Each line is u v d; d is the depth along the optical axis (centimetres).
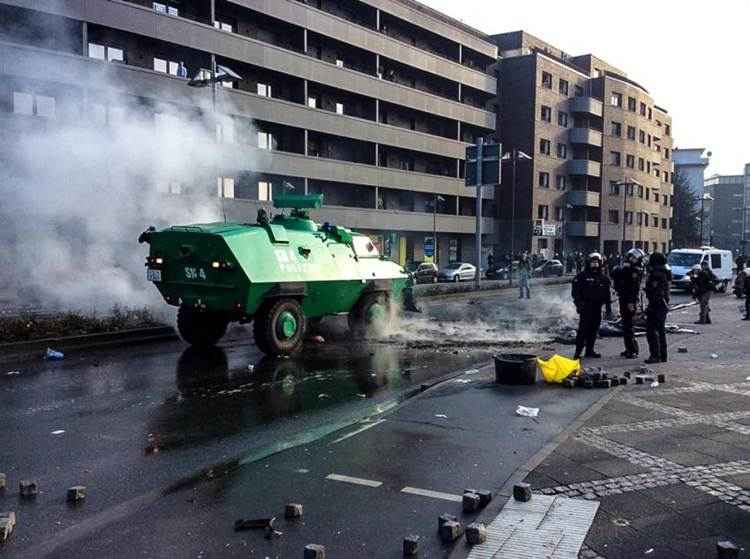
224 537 412
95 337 1255
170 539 410
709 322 1698
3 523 421
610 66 7188
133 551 395
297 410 762
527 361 853
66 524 440
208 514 446
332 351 1208
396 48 4462
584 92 6412
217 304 1115
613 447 579
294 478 511
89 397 820
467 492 459
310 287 1195
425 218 4744
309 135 3947
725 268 3095
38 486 513
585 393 806
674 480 497
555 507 444
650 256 1067
